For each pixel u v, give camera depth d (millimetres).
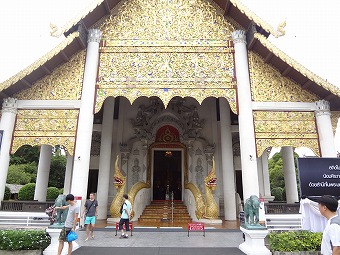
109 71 11430
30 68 10172
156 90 11195
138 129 16312
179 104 16828
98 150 16828
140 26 12133
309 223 6531
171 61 11586
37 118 10828
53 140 10586
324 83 10078
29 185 18484
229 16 12109
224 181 14273
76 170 10141
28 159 31359
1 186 10148
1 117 10750
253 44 11250
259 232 6422
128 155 16125
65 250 6246
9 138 10523
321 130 10586
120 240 8008
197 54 11688
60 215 6535
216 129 16641
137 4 12461
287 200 14320
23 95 11070
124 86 11227
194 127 16531
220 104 15328
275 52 10438
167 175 16906
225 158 14516
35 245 6031
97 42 11625
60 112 10883
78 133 10539
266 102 11016
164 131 16938
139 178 15930
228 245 7406
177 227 10656
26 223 9914
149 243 7598
